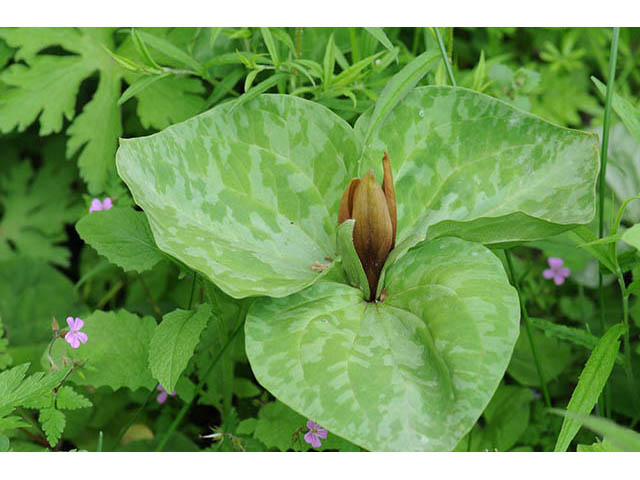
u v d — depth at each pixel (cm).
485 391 49
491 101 60
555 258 73
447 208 59
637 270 72
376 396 50
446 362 51
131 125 84
